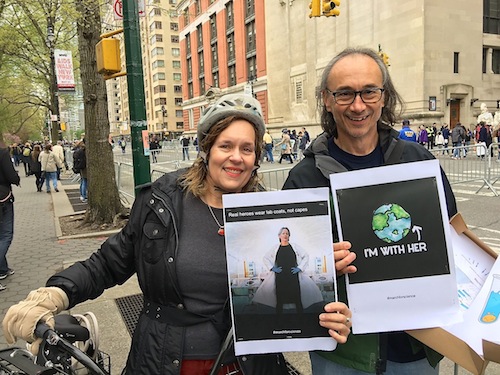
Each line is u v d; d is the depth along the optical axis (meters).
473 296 1.59
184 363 1.53
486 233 6.83
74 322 1.84
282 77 37.88
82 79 8.08
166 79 93.19
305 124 34.47
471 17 27.09
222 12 49.75
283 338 1.47
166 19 91.94
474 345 1.46
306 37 34.22
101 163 8.20
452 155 11.70
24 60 25.39
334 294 1.47
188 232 1.61
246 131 1.61
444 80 26.23
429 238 1.54
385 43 27.48
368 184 1.59
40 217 10.05
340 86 1.70
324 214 1.48
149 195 1.69
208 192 1.70
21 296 4.71
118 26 8.93
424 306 1.54
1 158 5.00
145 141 5.13
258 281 1.48
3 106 40.69
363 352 1.65
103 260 1.69
